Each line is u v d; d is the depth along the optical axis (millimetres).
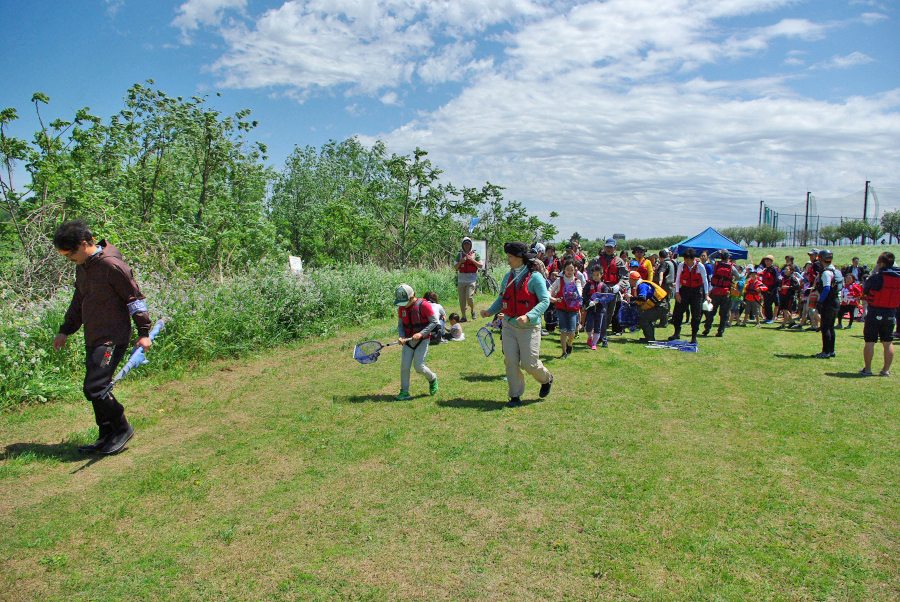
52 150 10867
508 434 5312
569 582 3045
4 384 6254
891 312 7699
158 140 13734
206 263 13344
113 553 3404
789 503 3926
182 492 4195
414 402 6445
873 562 3217
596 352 9516
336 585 3049
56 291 8586
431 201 21781
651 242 56000
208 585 3074
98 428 5504
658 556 3281
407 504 3953
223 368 8344
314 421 5805
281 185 22531
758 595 2922
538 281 6039
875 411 6082
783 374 7926
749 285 14359
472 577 3100
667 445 5023
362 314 12750
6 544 3510
